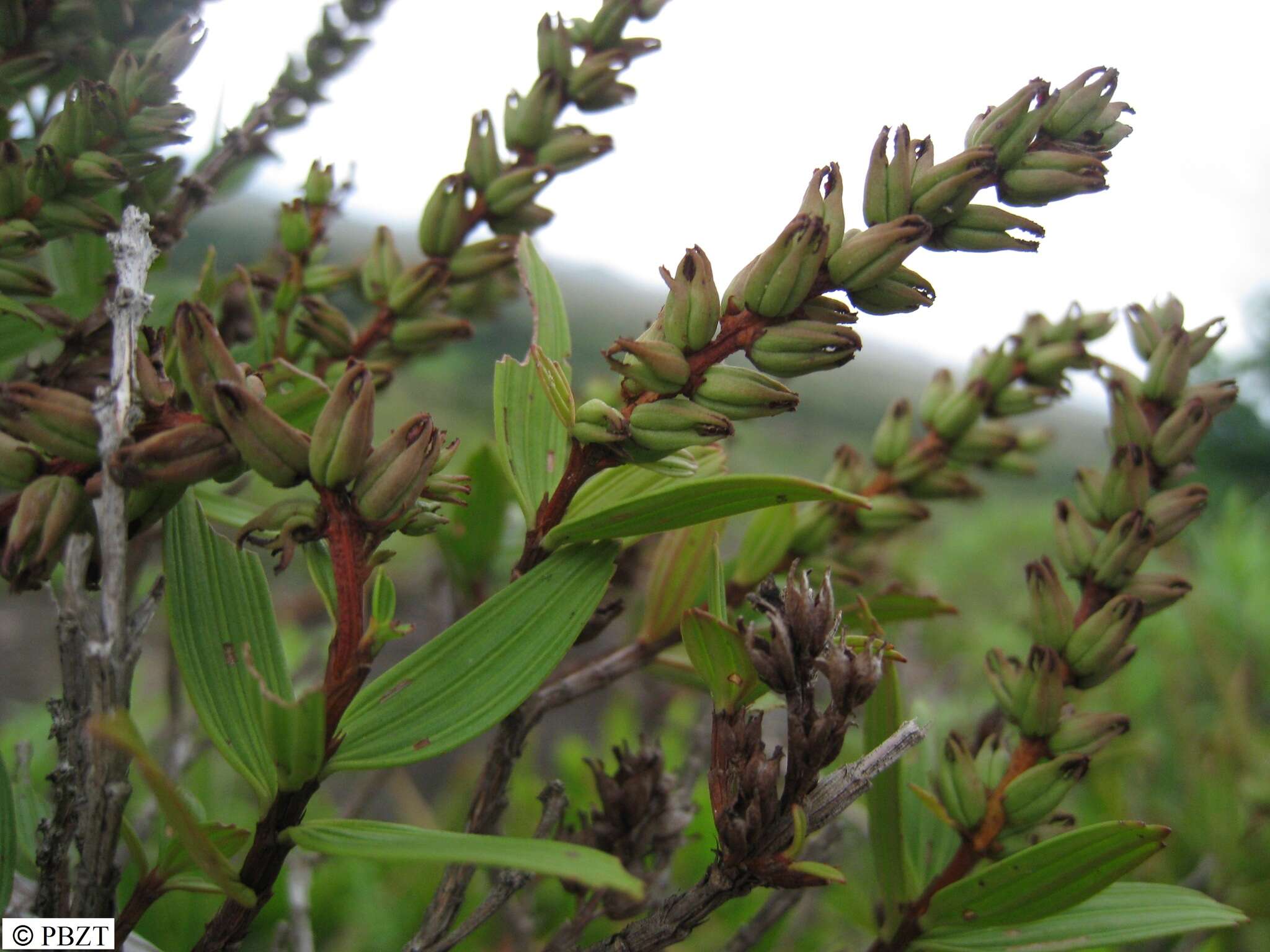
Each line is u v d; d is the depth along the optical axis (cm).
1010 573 72
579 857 8
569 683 16
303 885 20
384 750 11
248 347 19
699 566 17
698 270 11
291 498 10
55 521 9
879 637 12
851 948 24
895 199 11
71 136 13
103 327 15
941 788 15
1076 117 12
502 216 18
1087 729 14
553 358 15
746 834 11
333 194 20
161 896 12
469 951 28
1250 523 54
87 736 10
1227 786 29
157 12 17
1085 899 13
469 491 11
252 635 11
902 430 21
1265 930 28
